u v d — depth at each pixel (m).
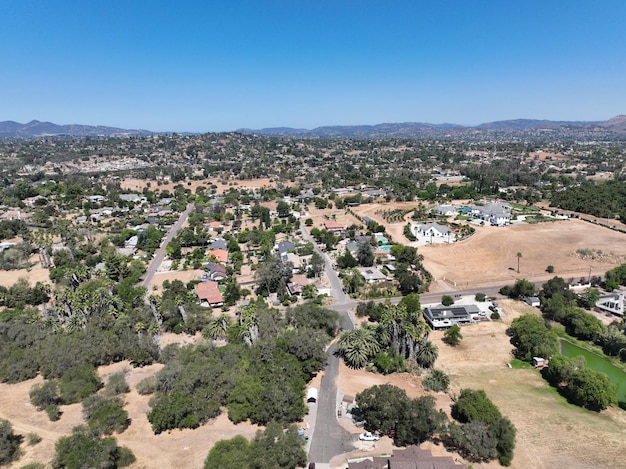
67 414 65.94
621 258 133.62
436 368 78.75
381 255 141.75
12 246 156.00
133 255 152.62
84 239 167.50
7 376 75.81
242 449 51.94
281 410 61.09
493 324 95.50
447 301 102.56
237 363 72.50
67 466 50.72
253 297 112.81
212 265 133.12
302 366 73.56
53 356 77.38
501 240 157.25
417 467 49.88
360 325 94.88
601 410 66.12
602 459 54.62
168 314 95.25
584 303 101.88
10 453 55.84
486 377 75.62
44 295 112.88
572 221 183.62
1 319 94.19
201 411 62.69
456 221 191.25
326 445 57.62
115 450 54.16
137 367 80.56
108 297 99.75
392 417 57.25
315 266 125.38
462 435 54.72
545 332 82.06
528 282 107.44
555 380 73.88
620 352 81.38
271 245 156.25
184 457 55.12
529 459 54.72
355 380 74.12
